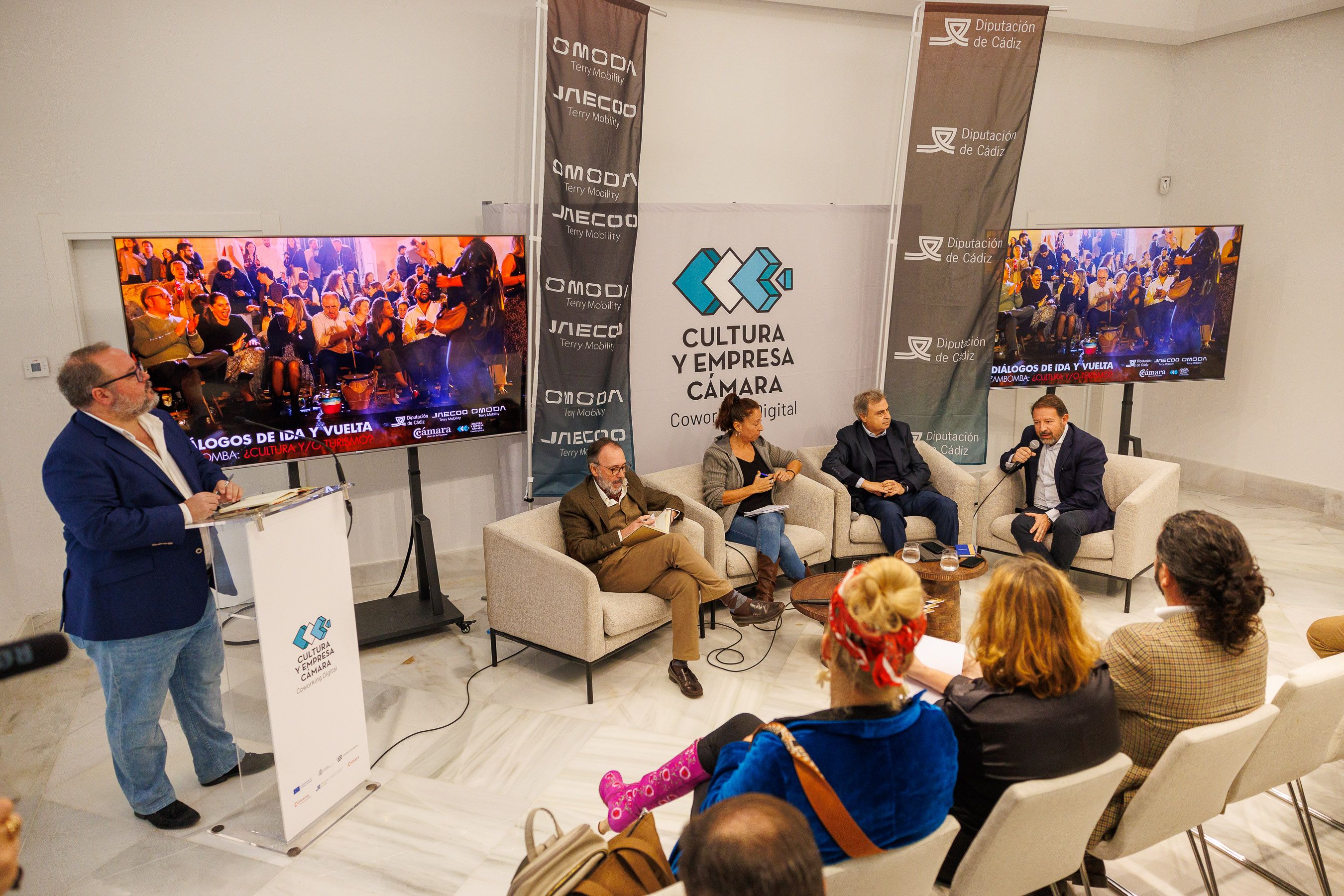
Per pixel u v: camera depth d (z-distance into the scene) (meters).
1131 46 6.38
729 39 5.17
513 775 3.08
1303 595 4.57
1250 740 1.98
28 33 3.74
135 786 2.75
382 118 4.43
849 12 5.42
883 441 4.84
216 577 2.85
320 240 3.75
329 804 2.83
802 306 5.22
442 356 4.12
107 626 2.57
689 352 4.98
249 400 3.71
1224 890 2.48
